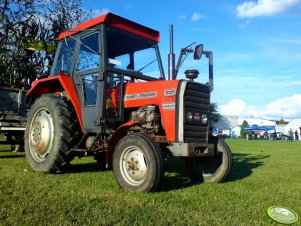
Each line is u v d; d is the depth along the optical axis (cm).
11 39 1337
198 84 550
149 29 646
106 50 577
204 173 605
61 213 349
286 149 1862
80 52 627
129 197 436
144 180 470
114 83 587
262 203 441
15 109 893
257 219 369
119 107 580
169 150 524
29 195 417
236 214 382
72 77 632
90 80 597
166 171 710
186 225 333
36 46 1244
